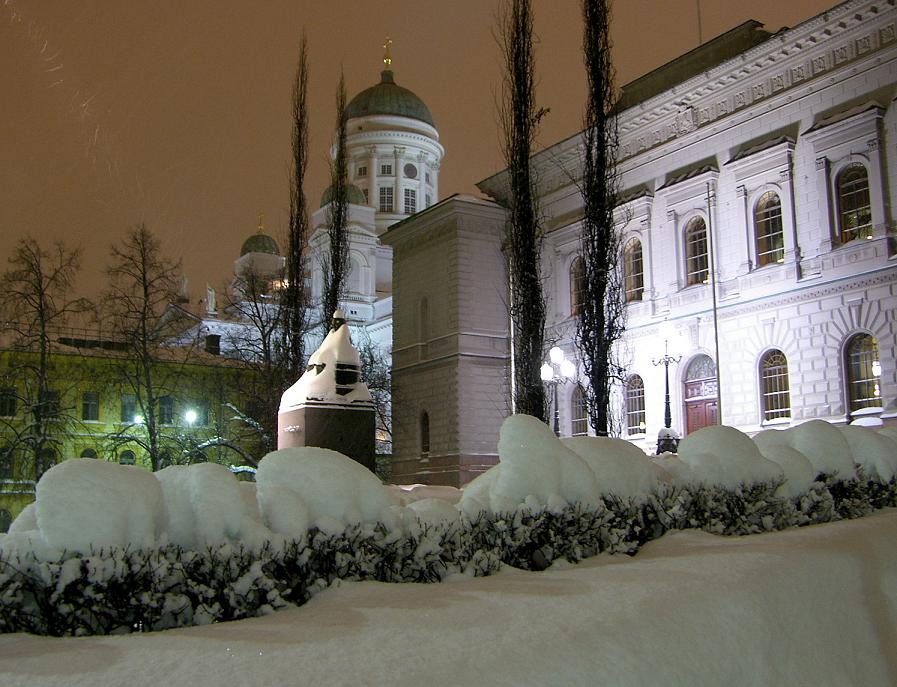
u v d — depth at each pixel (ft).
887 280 107.14
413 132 297.33
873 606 21.38
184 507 19.85
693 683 15.29
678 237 134.82
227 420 174.60
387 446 198.70
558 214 157.99
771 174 121.29
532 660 13.75
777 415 119.65
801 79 119.44
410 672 12.88
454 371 159.74
